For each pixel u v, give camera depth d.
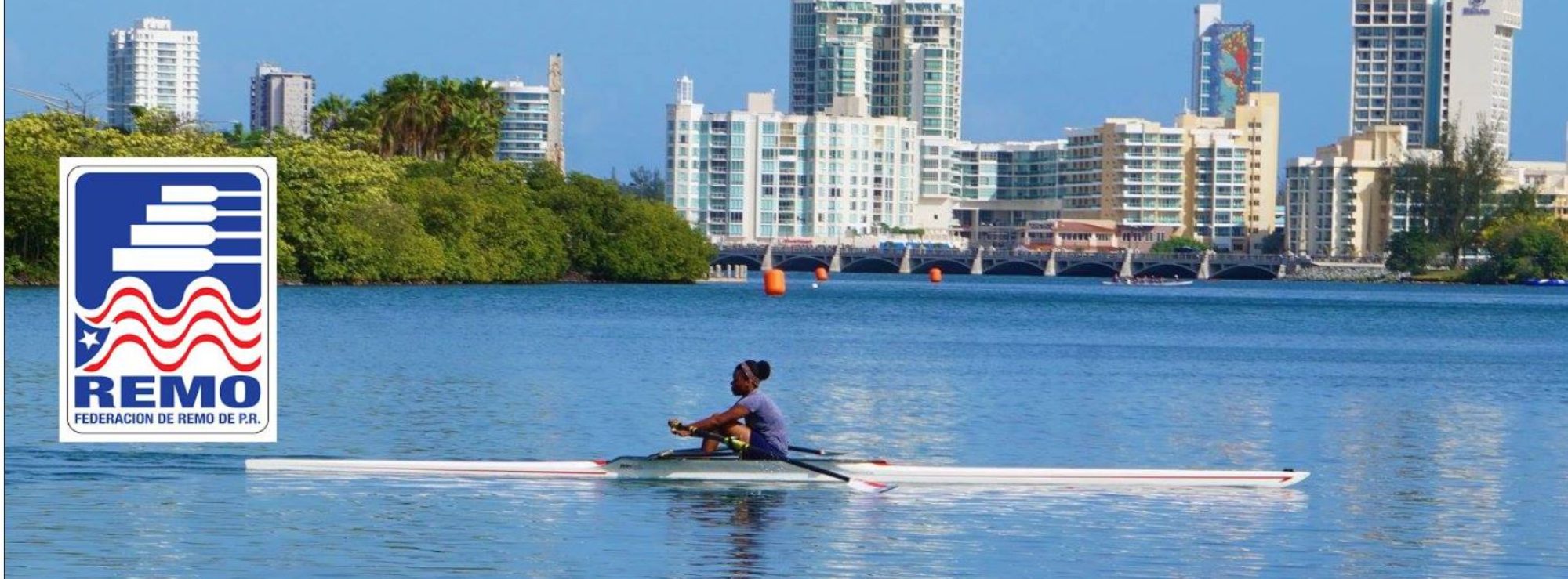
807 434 83.75
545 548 49.81
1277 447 80.44
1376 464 74.06
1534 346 187.62
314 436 75.81
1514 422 94.75
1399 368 145.00
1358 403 106.62
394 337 147.75
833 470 63.16
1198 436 84.81
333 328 158.38
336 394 95.19
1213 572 48.31
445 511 55.53
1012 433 84.88
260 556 48.12
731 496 59.12
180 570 46.25
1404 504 61.16
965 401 102.06
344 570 46.56
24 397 86.38
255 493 58.09
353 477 61.62
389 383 102.88
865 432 84.94
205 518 53.56
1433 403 108.19
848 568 47.88
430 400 93.44
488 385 103.62
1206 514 57.69
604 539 51.28
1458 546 52.81
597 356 132.50
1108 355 154.50
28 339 127.06
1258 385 120.88
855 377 120.44
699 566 47.75
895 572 47.53
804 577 46.69
